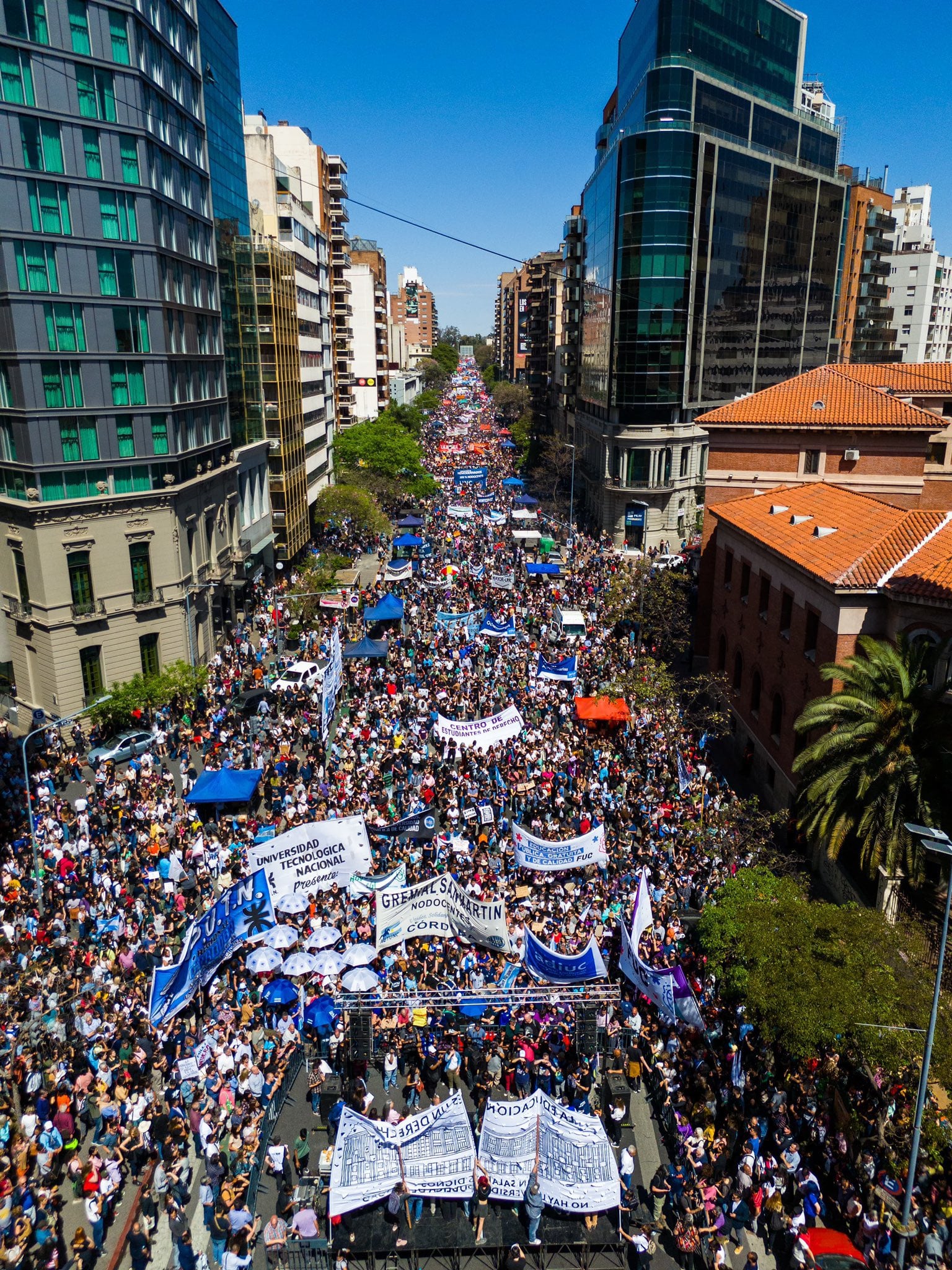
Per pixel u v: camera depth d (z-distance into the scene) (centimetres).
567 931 2783
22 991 2508
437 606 6272
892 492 4797
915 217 16638
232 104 6675
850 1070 2322
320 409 10144
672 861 3133
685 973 2648
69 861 3147
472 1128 2184
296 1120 2262
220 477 6038
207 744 4300
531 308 16050
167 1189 1988
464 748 3906
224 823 3516
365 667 5112
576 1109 2186
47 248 4266
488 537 8656
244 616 6650
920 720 2752
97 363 4541
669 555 7600
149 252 4731
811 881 3238
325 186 11500
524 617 6025
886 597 3180
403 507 10056
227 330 6512
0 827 3472
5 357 4259
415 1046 2414
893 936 2309
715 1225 1878
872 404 4831
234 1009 2541
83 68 4300
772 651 3975
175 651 5088
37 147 4172
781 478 5019
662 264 8150
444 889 2623
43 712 4431
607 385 9075
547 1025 2492
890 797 2730
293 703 4769
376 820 3403
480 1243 1895
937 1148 1941
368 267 14438
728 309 8831
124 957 2680
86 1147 2152
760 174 8844
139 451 4819
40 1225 1897
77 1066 2256
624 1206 1959
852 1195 1947
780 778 3791
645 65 8662
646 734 4197
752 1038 2402
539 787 3662
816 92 12462
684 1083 2314
